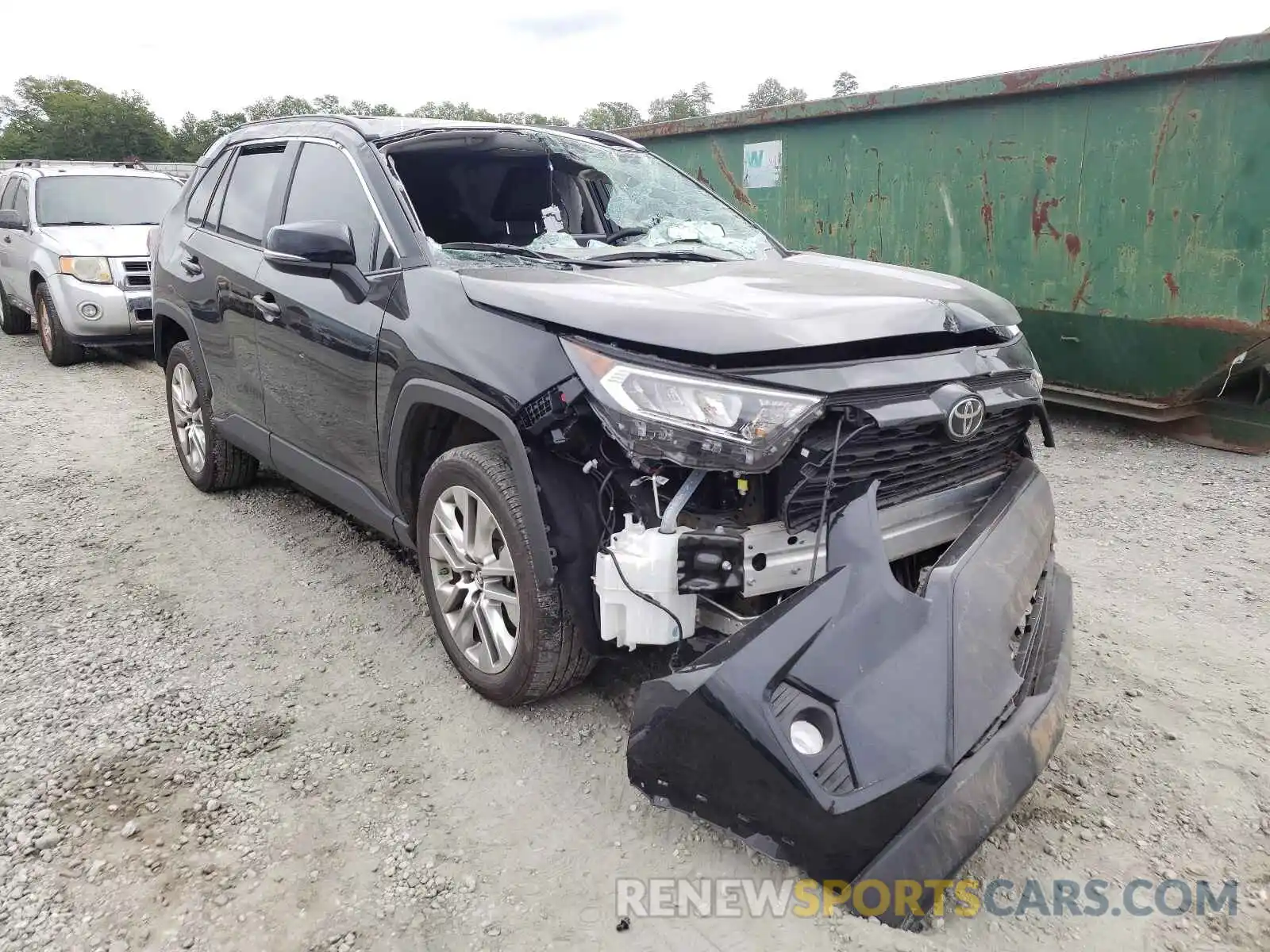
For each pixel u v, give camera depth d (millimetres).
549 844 2348
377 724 2865
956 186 6805
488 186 3602
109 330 8508
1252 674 3193
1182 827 2424
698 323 2254
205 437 4754
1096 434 6480
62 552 4207
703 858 2291
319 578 3924
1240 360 5672
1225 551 4285
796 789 1900
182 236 4707
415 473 3084
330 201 3496
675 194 4078
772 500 2270
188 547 4273
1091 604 3742
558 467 2420
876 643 2041
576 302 2420
